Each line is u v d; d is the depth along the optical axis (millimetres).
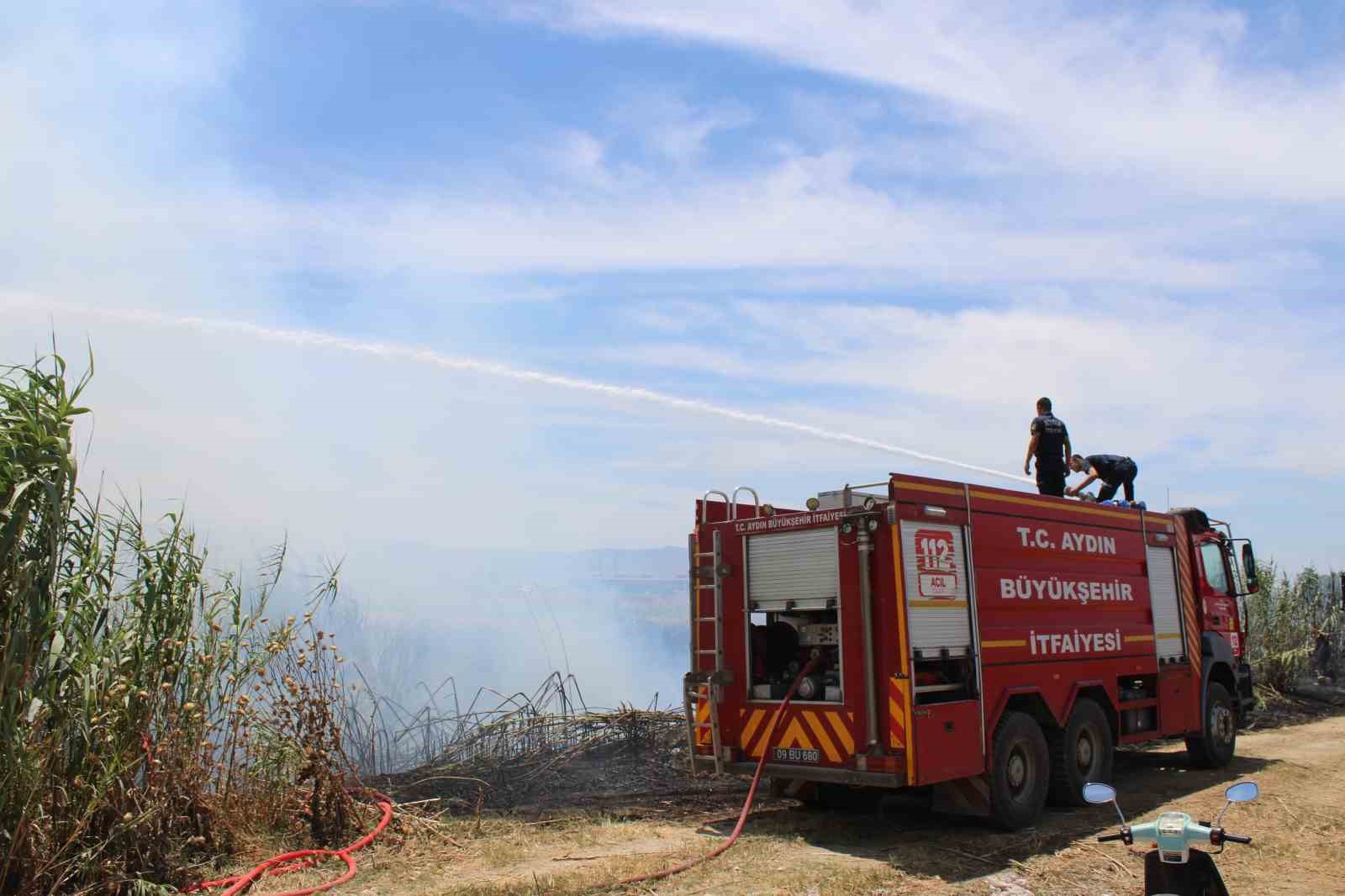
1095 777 10125
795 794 9703
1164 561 12031
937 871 7543
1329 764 12641
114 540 6746
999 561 9195
